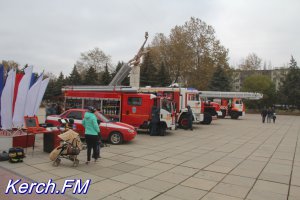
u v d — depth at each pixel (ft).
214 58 167.12
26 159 29.71
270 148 43.27
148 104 53.98
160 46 175.73
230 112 118.42
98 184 22.45
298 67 190.49
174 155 35.09
